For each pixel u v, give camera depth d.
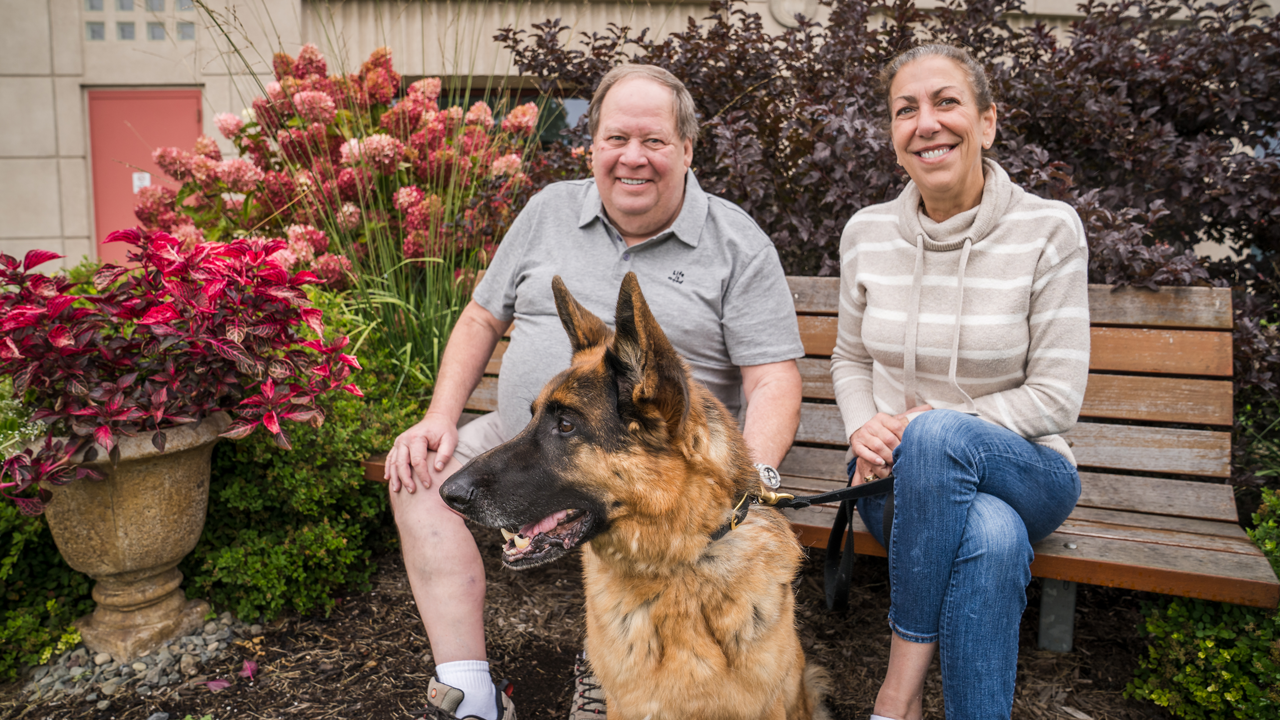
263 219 4.78
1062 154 3.90
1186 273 2.96
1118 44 3.92
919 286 2.39
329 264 4.18
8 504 2.57
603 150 2.54
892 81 2.40
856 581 3.30
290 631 2.88
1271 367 3.40
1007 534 1.91
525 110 4.81
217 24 5.01
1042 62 4.00
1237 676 2.19
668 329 2.63
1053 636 2.73
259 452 2.84
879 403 2.56
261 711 2.44
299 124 4.75
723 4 4.34
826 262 3.62
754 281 2.66
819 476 3.21
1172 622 2.32
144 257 2.48
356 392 2.70
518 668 2.71
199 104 7.91
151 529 2.56
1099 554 2.28
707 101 4.12
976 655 1.92
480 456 1.90
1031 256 2.24
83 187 8.13
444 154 4.56
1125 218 3.15
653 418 1.84
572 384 1.92
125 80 7.89
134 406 2.34
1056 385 2.18
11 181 8.11
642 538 1.90
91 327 2.34
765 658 1.94
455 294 4.22
